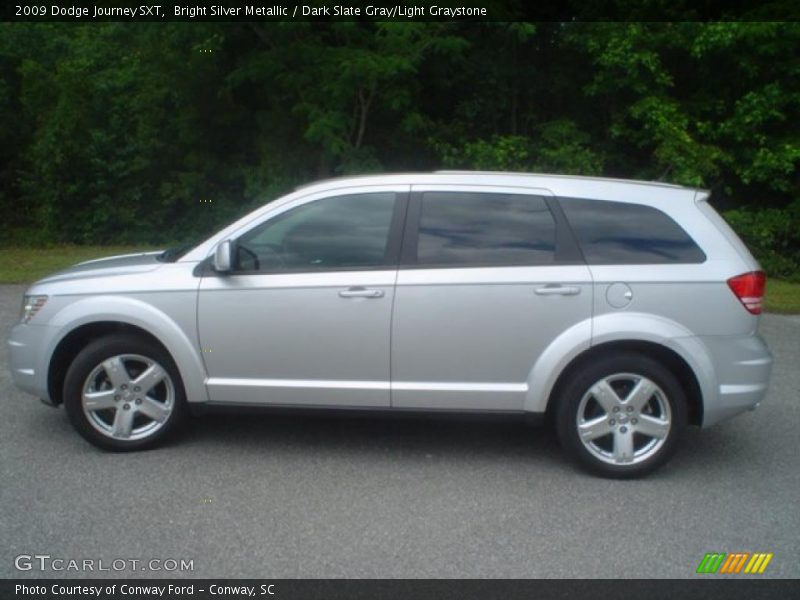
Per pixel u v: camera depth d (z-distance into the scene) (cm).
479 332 526
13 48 1845
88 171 1766
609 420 529
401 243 538
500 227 539
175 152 1759
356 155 1467
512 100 1630
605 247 532
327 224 547
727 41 1398
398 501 494
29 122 1881
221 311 541
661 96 1481
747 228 1478
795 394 741
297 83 1429
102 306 548
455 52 1409
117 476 524
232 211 1731
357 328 532
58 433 602
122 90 1769
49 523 457
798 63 1455
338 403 543
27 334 566
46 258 1557
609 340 521
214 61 1576
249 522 462
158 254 616
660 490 516
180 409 562
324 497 498
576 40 1516
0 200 1873
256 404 550
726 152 1489
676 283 522
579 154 1481
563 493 509
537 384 527
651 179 1536
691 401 539
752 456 582
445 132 1574
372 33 1459
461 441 602
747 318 527
